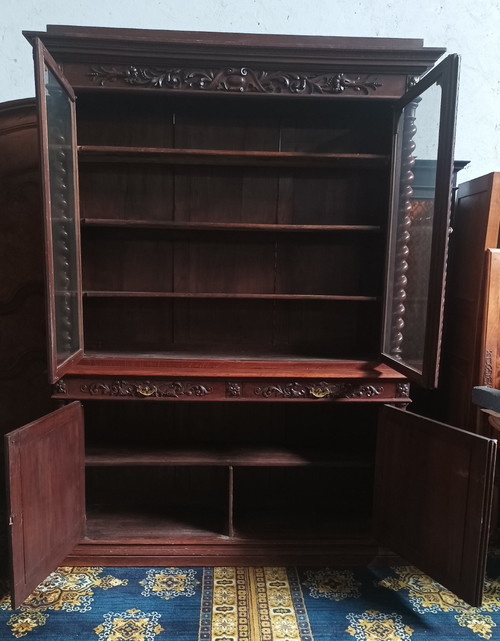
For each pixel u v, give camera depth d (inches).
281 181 76.9
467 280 75.6
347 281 79.2
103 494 81.4
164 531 69.4
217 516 74.7
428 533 58.6
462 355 76.4
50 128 54.9
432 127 57.3
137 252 77.3
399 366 64.3
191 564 66.9
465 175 91.4
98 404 80.6
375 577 65.4
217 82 63.8
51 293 54.8
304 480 84.0
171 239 77.4
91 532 68.7
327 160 70.1
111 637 52.7
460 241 78.7
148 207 76.2
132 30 63.4
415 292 62.7
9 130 76.9
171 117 74.5
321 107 73.5
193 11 83.7
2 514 80.0
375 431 77.5
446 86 51.5
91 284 77.3
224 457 70.9
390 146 68.4
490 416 67.2
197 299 79.0
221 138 75.5
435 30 86.3
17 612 56.6
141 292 71.4
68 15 82.7
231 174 76.4
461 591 53.9
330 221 77.9
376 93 65.1
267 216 77.6
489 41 86.8
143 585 62.4
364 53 62.2
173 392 65.5
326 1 84.4
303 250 78.6
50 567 57.7
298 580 64.3
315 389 66.1
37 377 82.7
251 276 78.9
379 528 67.7
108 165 74.9
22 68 84.0
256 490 83.8
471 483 52.0
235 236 77.9
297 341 80.4
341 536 69.1
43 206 52.8
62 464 60.7
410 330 64.0
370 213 77.7
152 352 75.4
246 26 84.6
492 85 88.3
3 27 82.4
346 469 83.9
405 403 66.9
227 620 55.8
